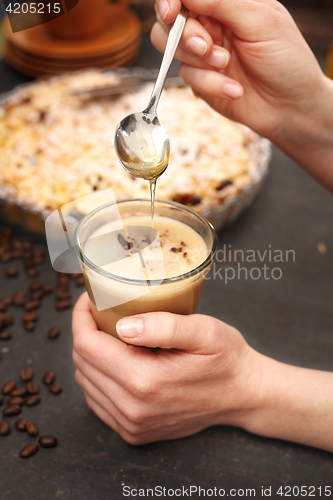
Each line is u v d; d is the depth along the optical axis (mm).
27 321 515
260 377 427
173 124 674
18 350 495
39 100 730
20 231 598
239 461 428
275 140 525
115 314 402
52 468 419
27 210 562
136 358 402
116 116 691
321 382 431
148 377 398
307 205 658
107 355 403
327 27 1063
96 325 433
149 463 425
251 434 445
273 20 445
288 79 474
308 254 597
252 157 650
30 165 615
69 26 823
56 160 623
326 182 542
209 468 423
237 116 518
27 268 565
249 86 499
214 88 459
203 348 398
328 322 529
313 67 470
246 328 518
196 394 412
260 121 512
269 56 462
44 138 655
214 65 448
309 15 1064
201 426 436
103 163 617
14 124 673
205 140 655
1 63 929
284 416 426
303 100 489
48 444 429
